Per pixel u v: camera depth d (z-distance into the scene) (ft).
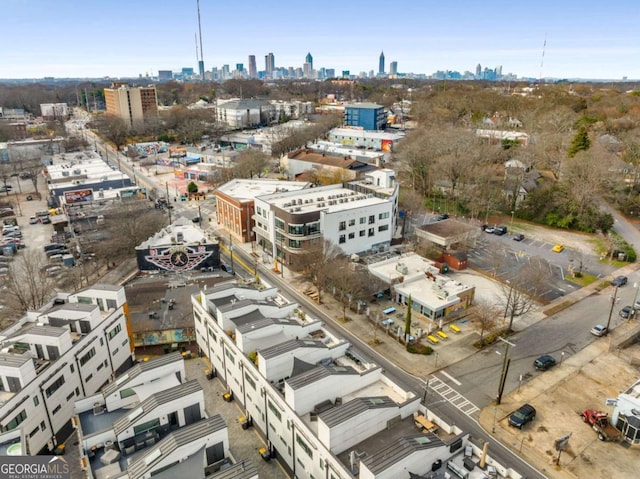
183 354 226.99
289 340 174.91
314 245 295.07
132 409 141.08
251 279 260.42
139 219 362.94
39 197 519.60
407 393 152.35
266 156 624.18
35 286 262.26
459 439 133.18
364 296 265.95
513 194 437.58
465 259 322.96
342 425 128.47
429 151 489.67
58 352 170.19
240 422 182.80
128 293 261.24
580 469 160.15
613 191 443.32
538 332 244.83
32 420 158.10
